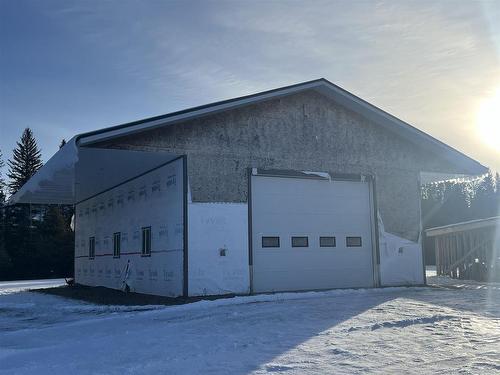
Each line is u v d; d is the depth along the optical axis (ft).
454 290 53.88
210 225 48.85
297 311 37.60
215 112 49.19
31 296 64.69
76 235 88.94
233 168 50.65
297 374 20.25
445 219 201.77
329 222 56.34
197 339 27.91
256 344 26.12
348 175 57.41
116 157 49.73
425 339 26.53
